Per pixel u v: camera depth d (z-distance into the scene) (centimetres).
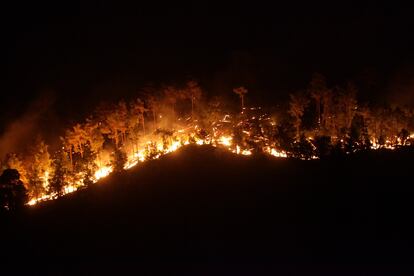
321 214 3912
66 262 3578
